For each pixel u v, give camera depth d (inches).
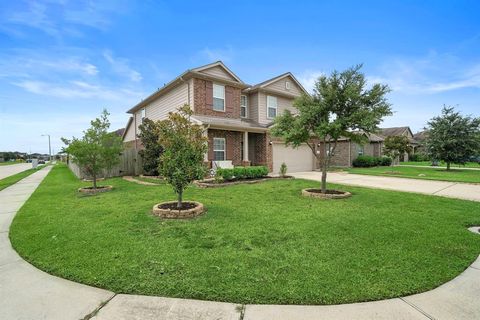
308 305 96.7
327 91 297.7
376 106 295.7
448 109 719.1
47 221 209.6
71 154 365.7
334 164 950.4
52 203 284.2
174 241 161.2
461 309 94.9
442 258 135.8
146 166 555.2
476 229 190.2
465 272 123.0
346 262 130.1
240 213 228.5
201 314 92.0
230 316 90.7
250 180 437.1
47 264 131.0
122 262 131.7
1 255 147.6
